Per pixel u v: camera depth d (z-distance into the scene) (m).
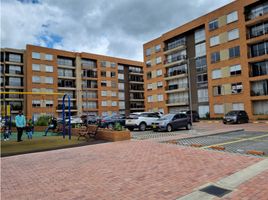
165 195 4.82
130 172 6.57
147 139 13.81
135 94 66.94
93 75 58.19
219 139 13.05
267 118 29.70
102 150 10.29
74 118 34.88
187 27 41.75
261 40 31.05
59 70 53.41
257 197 4.52
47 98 49.97
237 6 33.59
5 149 11.26
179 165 7.12
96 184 5.65
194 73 41.22
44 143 13.11
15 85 50.19
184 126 20.27
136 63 66.69
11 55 50.31
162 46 47.81
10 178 6.41
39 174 6.71
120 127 14.10
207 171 6.38
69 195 5.00
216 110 36.12
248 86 31.86
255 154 8.52
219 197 4.64
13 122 23.50
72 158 8.78
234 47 33.84
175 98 45.50
